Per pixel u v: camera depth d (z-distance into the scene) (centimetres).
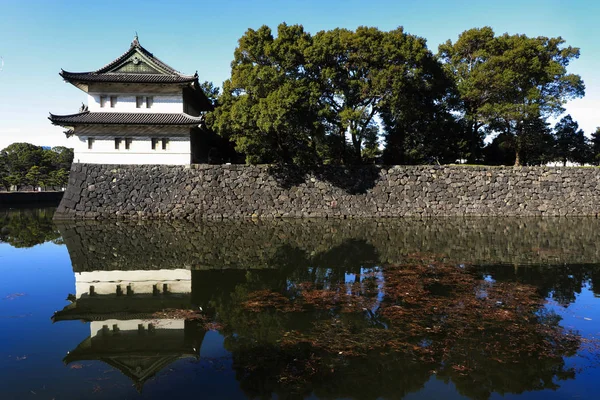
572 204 2656
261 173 2523
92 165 2397
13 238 1720
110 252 1437
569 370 567
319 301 869
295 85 2214
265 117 2122
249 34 2348
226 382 531
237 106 2244
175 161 2477
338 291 944
